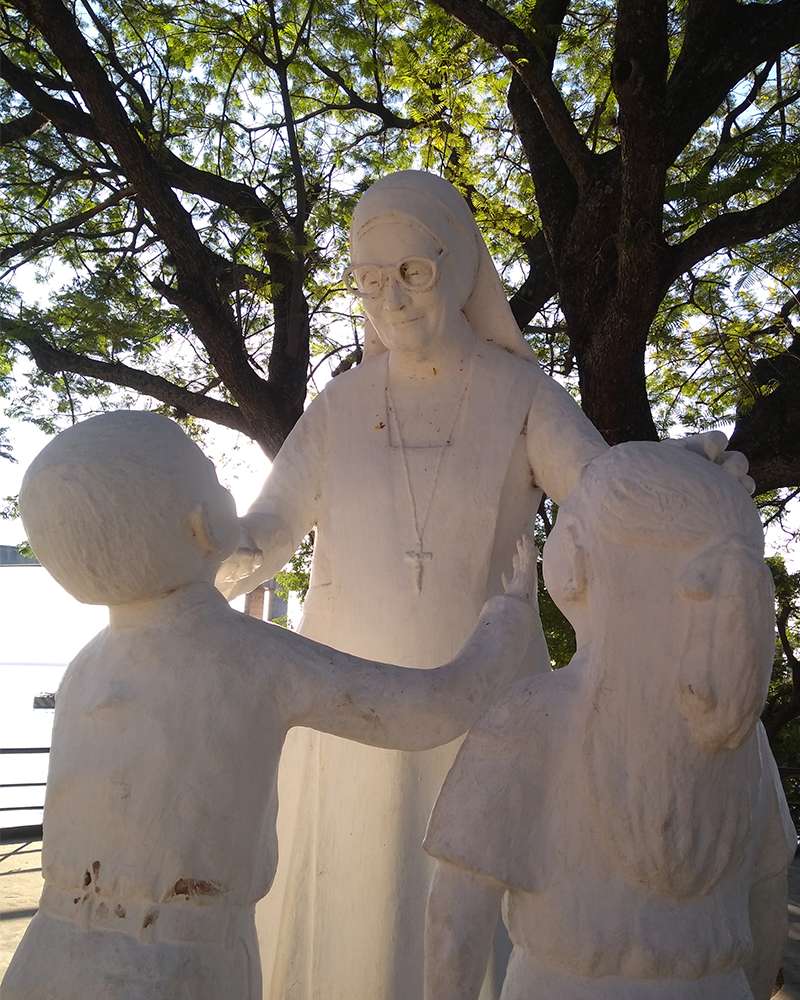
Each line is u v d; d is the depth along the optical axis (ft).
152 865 6.47
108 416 6.81
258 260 32.30
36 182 29.68
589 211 22.79
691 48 21.48
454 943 6.05
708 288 25.17
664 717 5.78
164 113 28.58
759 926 6.66
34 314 29.07
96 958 6.35
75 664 7.14
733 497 5.79
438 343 9.86
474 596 9.55
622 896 5.87
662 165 19.06
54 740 6.95
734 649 5.60
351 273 9.73
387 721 6.79
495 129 27.17
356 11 28.86
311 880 9.24
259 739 6.75
